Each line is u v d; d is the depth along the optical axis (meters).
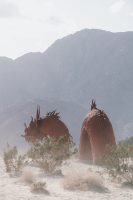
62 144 13.60
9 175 11.77
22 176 11.02
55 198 8.84
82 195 9.36
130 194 9.78
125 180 11.45
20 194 8.99
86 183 10.30
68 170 13.26
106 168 12.97
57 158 12.57
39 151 12.93
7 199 8.31
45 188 9.78
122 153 11.68
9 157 12.53
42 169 12.77
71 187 10.16
